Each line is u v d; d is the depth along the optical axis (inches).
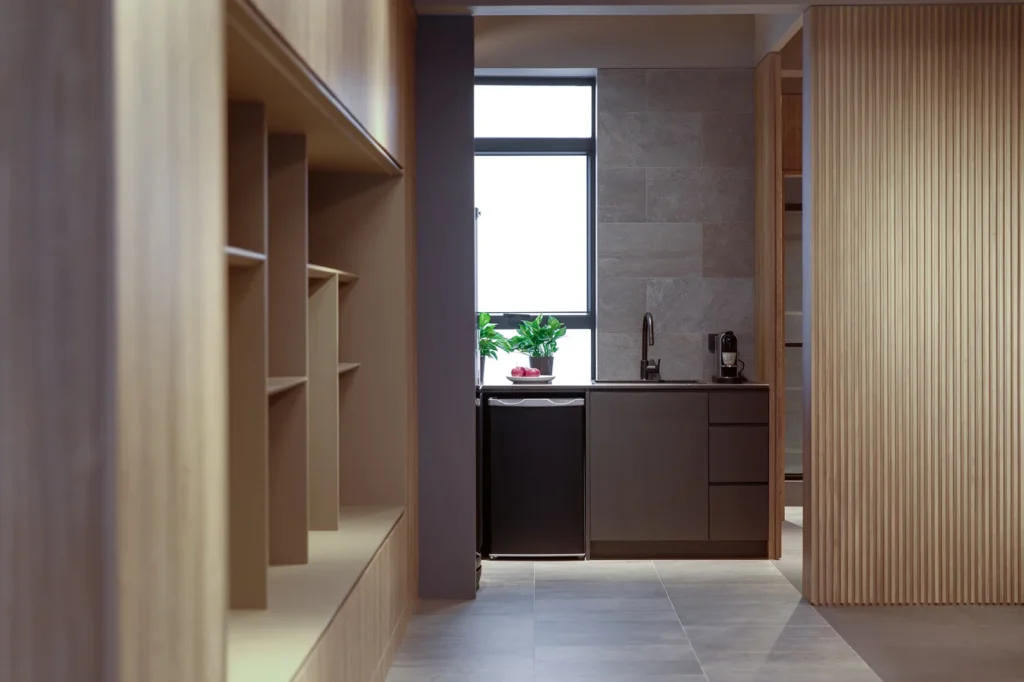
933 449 158.2
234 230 96.3
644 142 216.8
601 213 217.6
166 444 49.9
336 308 128.8
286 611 93.5
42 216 44.1
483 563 191.0
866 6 157.2
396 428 149.0
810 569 159.6
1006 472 158.4
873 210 157.6
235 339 96.4
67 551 44.4
